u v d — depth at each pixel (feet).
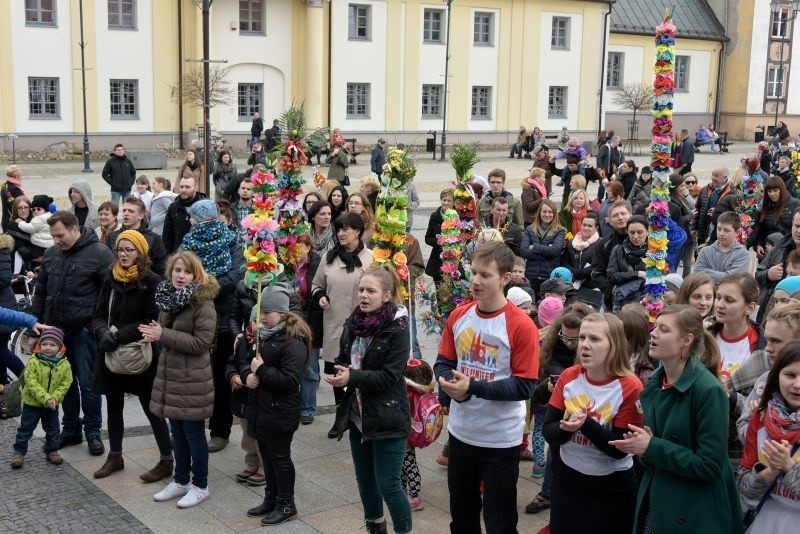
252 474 22.75
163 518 20.62
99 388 22.61
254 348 20.39
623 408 15.25
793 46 182.91
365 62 138.31
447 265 25.57
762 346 18.57
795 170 57.16
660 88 23.67
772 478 13.94
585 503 15.64
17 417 27.40
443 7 143.23
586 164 60.39
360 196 30.19
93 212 39.37
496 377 16.57
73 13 117.39
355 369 17.83
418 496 21.21
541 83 153.89
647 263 24.00
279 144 25.04
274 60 132.36
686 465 13.87
